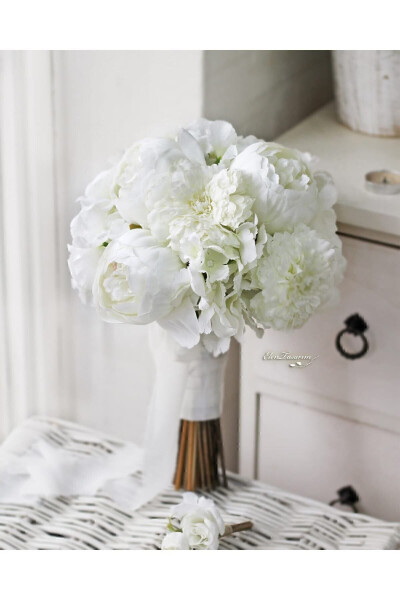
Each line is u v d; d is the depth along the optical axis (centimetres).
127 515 112
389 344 121
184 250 92
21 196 134
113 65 126
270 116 141
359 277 120
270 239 96
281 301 95
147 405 148
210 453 115
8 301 141
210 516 102
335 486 134
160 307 94
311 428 132
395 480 129
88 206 100
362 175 124
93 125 131
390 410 125
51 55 127
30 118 130
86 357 148
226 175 94
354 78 133
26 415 148
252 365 132
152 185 95
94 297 97
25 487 116
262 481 139
